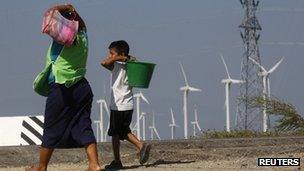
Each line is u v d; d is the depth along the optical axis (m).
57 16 19.47
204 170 20.41
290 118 37.97
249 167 21.55
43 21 19.55
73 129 19.67
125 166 22.66
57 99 19.58
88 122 19.75
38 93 20.27
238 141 33.06
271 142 33.31
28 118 33.03
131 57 22.86
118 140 22.39
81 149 27.88
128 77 22.27
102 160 25.77
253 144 32.91
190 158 25.14
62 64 19.59
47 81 20.00
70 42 19.38
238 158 25.00
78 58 19.69
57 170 21.86
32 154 27.56
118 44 22.48
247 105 40.91
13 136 32.88
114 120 22.30
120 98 22.25
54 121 19.64
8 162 26.66
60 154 26.97
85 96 19.75
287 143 33.06
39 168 19.92
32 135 32.97
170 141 32.16
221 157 25.64
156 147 31.03
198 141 32.41
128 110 22.28
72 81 19.50
